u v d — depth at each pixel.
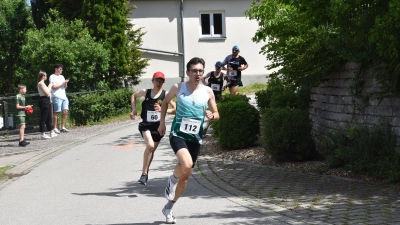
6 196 8.88
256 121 12.16
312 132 11.39
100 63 21.03
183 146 6.66
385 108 8.76
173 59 27.16
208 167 10.52
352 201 7.46
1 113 17.17
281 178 9.23
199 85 6.86
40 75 16.08
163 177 9.98
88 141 15.23
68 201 8.34
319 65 10.24
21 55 22.08
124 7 23.02
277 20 11.28
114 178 10.02
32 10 28.05
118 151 13.19
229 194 8.32
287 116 10.38
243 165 10.55
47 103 16.17
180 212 7.45
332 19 7.83
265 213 7.13
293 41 11.26
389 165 8.47
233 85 16.47
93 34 22.45
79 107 19.42
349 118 9.70
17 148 14.43
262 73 27.42
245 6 27.22
